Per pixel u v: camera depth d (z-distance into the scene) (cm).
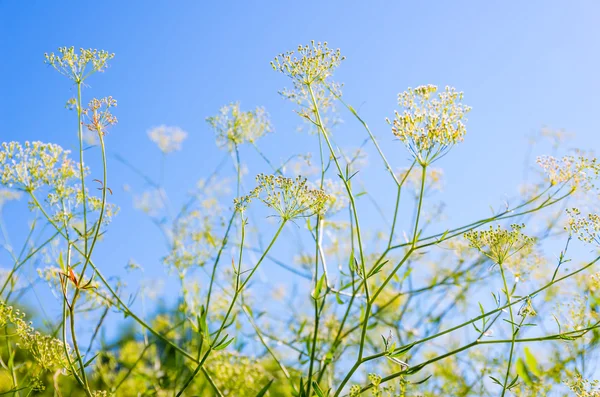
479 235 66
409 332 89
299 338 81
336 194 79
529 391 73
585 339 78
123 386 79
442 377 84
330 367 81
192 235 85
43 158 66
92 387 76
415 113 65
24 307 76
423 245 64
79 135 63
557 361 79
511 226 65
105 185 62
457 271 90
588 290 80
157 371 81
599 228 63
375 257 92
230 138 82
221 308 84
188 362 77
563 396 74
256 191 64
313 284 77
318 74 70
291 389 69
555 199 68
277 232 64
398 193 66
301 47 71
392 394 64
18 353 73
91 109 63
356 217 65
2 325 63
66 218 65
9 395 65
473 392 82
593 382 66
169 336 83
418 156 65
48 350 63
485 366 83
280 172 81
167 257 82
